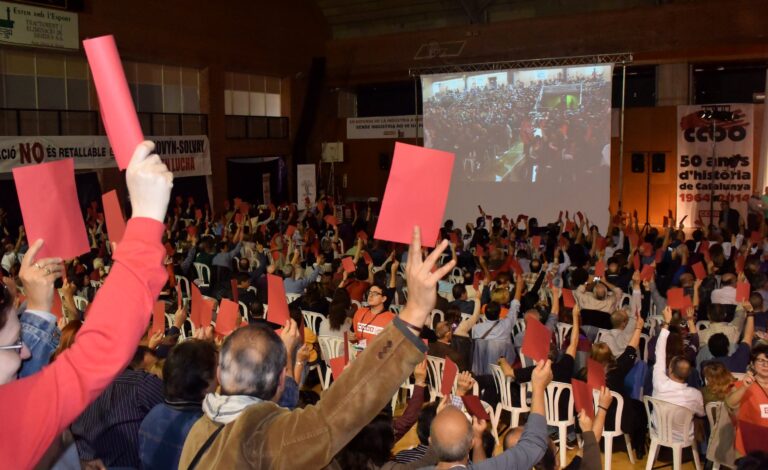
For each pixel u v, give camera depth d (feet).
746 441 14.82
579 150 59.36
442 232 49.08
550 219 61.21
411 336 4.19
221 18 70.69
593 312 26.53
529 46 69.72
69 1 55.88
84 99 59.88
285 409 4.75
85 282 29.86
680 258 34.32
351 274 29.89
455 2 73.97
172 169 65.31
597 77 58.13
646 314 31.65
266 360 5.48
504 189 62.85
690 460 20.74
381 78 78.95
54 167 5.58
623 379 19.38
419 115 82.69
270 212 61.46
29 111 55.06
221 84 71.36
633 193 68.39
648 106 73.05
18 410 3.14
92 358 3.30
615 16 65.62
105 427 9.66
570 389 19.65
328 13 82.53
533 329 13.76
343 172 83.66
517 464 8.53
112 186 60.70
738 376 19.83
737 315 23.81
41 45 53.93
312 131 82.94
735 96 69.67
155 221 3.58
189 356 7.65
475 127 63.52
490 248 38.11
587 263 35.19
